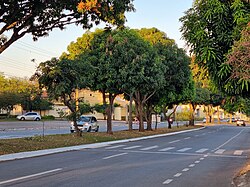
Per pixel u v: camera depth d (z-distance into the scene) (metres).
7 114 77.25
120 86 33.41
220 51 11.40
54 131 40.31
